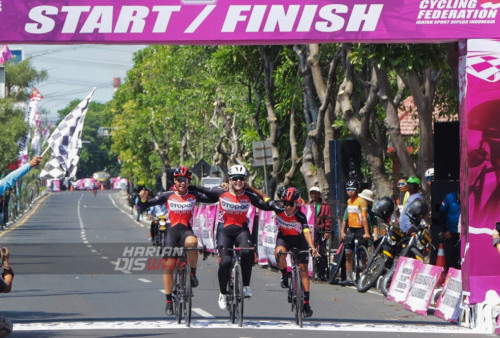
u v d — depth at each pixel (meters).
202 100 68.31
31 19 19.14
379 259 25.19
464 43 19.86
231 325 18.98
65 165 21.05
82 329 18.25
